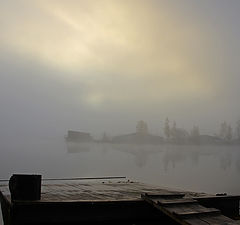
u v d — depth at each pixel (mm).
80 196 8086
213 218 6473
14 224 6625
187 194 9156
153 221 7762
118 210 7500
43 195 8000
